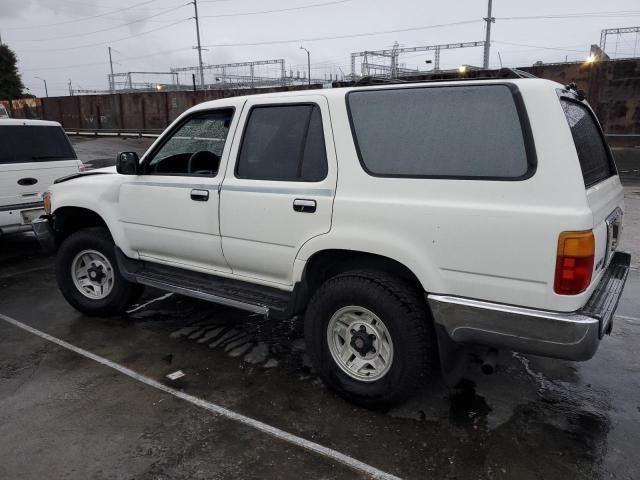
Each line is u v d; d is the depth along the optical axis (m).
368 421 2.99
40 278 5.91
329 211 3.03
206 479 2.52
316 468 2.60
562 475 2.54
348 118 3.04
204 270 3.85
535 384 3.42
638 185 13.90
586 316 2.46
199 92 28.22
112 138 29.75
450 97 2.73
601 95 17.73
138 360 3.79
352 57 41.00
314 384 3.43
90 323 4.51
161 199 3.89
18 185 6.39
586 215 2.37
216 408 3.14
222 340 4.14
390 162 2.88
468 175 2.64
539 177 2.45
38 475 2.55
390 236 2.83
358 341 3.06
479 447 2.76
